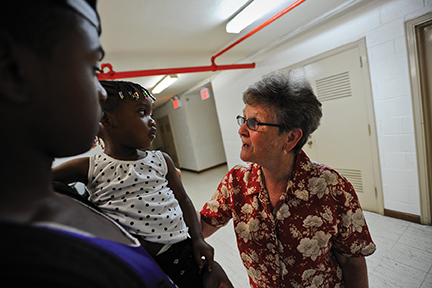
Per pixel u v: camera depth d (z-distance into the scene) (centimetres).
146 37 217
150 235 51
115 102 55
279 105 64
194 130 665
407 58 201
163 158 69
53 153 22
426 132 205
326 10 232
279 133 66
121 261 21
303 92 65
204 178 590
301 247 67
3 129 18
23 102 19
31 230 16
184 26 209
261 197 72
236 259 222
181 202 71
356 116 249
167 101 730
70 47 20
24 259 15
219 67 317
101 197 52
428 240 195
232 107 444
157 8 171
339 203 67
